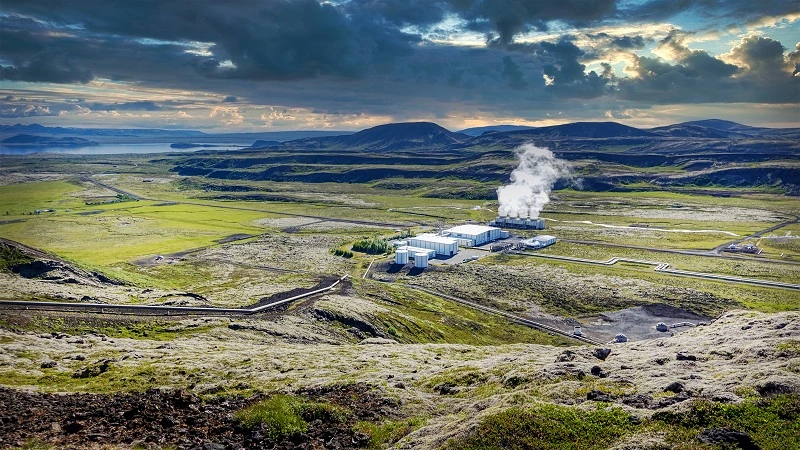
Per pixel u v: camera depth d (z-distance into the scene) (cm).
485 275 17712
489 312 13975
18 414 3061
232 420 3170
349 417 3438
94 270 13900
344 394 4053
